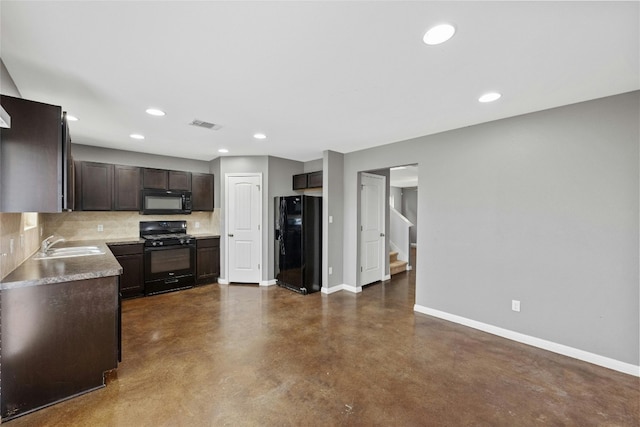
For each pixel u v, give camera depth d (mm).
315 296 4328
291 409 1841
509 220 2873
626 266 2281
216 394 1987
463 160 3191
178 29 1488
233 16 1385
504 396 1981
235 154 4820
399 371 2285
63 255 2881
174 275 4547
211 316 3463
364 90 2240
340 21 1424
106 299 2105
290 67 1891
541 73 1953
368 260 5020
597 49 1661
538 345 2697
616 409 1854
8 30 1476
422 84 2135
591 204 2426
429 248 3508
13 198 1750
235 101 2467
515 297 2844
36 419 1757
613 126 2316
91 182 3975
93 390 2025
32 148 1798
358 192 4547
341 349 2643
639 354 2229
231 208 4992
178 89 2225
